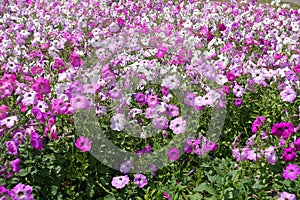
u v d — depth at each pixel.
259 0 5.71
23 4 4.10
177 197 1.68
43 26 3.28
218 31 3.28
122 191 1.78
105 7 4.02
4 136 1.55
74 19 3.69
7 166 1.47
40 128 1.75
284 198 1.58
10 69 2.15
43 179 1.68
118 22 3.21
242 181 1.65
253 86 2.30
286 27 3.54
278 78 2.34
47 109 1.72
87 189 1.73
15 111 1.69
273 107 2.29
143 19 3.48
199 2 4.55
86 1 4.22
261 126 1.87
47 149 1.78
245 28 3.38
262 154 1.68
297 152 1.94
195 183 1.82
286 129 1.72
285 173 1.65
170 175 1.87
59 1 4.36
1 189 1.42
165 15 3.72
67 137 1.77
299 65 2.25
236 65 2.37
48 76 2.09
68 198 1.71
